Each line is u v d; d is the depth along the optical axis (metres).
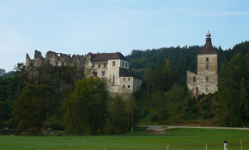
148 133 77.75
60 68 147.88
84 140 51.78
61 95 126.00
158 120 118.38
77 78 142.88
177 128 90.44
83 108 77.62
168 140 52.31
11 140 50.16
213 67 118.31
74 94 78.56
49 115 100.00
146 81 150.25
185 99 120.69
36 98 73.06
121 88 136.75
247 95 89.19
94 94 79.12
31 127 70.31
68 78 144.25
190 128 87.94
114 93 134.75
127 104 96.81
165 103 127.75
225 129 82.06
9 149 39.12
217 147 42.59
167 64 152.38
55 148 40.56
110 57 144.38
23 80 141.75
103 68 143.75
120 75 138.00
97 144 45.47
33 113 72.00
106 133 79.56
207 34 123.00
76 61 153.00
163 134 72.44
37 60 153.25
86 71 148.88
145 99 134.00
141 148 40.59
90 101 77.69
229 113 95.12
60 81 140.38
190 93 121.88
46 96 78.81
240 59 101.00
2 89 128.25
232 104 92.00
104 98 84.00
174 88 130.75
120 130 83.00
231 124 93.44
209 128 87.00
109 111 84.25
